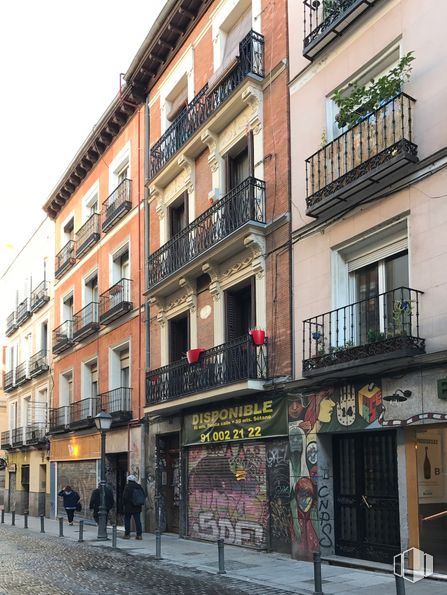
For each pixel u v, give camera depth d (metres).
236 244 14.74
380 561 10.79
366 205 11.39
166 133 19.19
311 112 13.16
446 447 9.68
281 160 13.94
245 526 13.97
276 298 13.65
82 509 24.31
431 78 10.23
